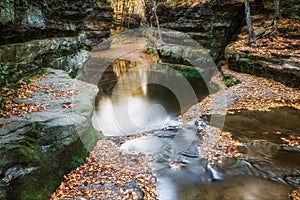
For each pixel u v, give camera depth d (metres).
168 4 22.81
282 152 6.84
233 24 19.27
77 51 14.98
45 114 5.95
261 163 6.33
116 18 36.25
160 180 5.75
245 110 10.04
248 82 13.02
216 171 6.08
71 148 5.74
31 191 4.38
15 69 8.41
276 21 15.74
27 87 8.12
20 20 9.03
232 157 6.70
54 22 12.24
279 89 11.61
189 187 5.49
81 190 5.04
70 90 8.23
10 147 4.43
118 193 5.05
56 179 5.02
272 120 8.94
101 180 5.47
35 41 10.02
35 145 4.89
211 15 19.20
